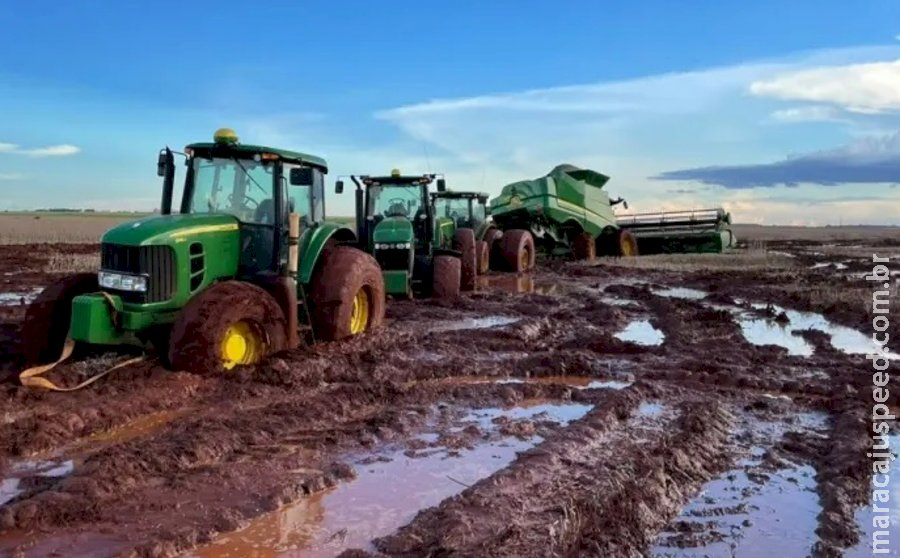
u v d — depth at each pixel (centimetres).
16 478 557
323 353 933
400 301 1538
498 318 1381
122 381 776
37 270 2258
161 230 827
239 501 513
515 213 2758
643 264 2688
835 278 2119
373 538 464
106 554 435
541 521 469
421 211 1603
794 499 542
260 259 938
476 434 680
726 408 772
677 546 465
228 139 923
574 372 934
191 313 808
